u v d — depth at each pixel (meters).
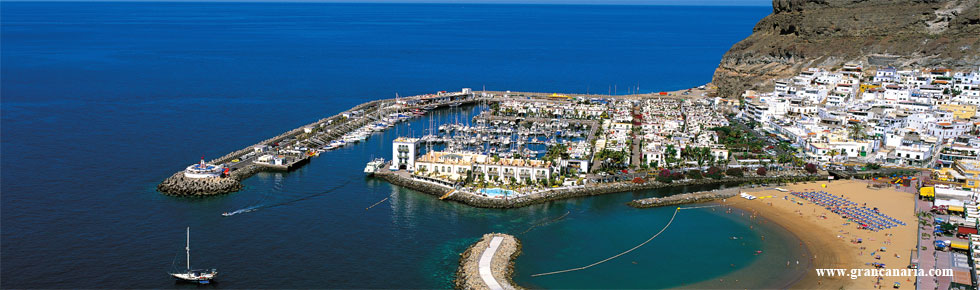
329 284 188.62
